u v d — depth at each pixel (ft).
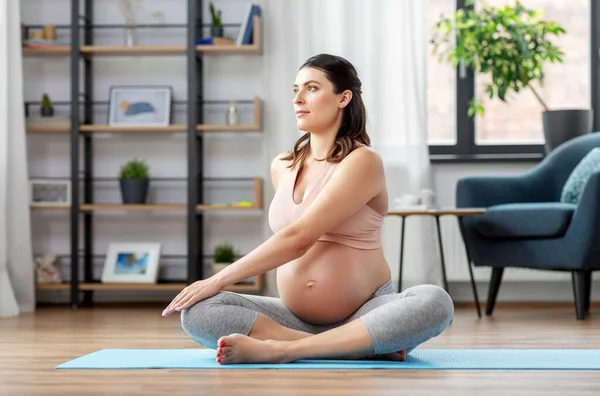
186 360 7.55
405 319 7.06
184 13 17.53
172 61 17.47
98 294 17.39
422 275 16.63
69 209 17.13
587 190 12.89
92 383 6.28
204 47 16.43
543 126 16.43
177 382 6.25
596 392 5.85
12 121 15.92
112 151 17.47
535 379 6.48
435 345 9.37
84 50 16.51
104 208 16.29
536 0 17.95
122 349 8.71
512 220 13.62
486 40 16.40
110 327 12.01
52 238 17.44
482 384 6.19
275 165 8.19
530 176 15.20
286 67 17.02
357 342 7.07
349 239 7.59
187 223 16.69
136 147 17.47
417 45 16.85
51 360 7.97
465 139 17.69
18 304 15.72
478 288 17.01
